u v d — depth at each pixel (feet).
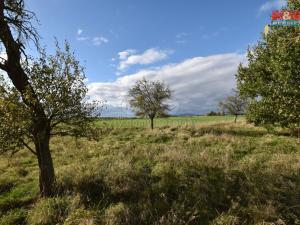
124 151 54.39
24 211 30.50
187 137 71.87
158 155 47.62
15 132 28.04
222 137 67.36
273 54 40.98
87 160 49.83
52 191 32.63
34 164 50.72
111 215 27.09
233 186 33.22
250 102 50.75
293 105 33.88
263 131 82.89
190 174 36.45
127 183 34.24
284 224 25.34
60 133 33.58
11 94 28.17
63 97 30.58
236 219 26.25
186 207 29.14
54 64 31.22
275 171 36.60
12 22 32.96
